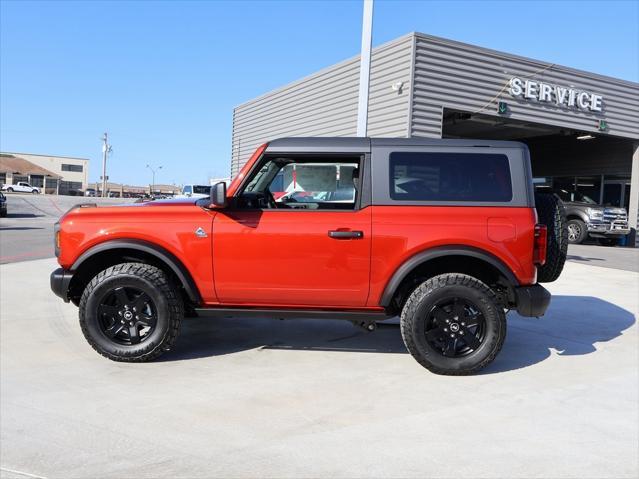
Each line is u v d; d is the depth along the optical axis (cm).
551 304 735
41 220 2569
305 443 310
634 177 1781
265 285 439
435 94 1295
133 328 447
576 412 363
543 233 430
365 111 896
